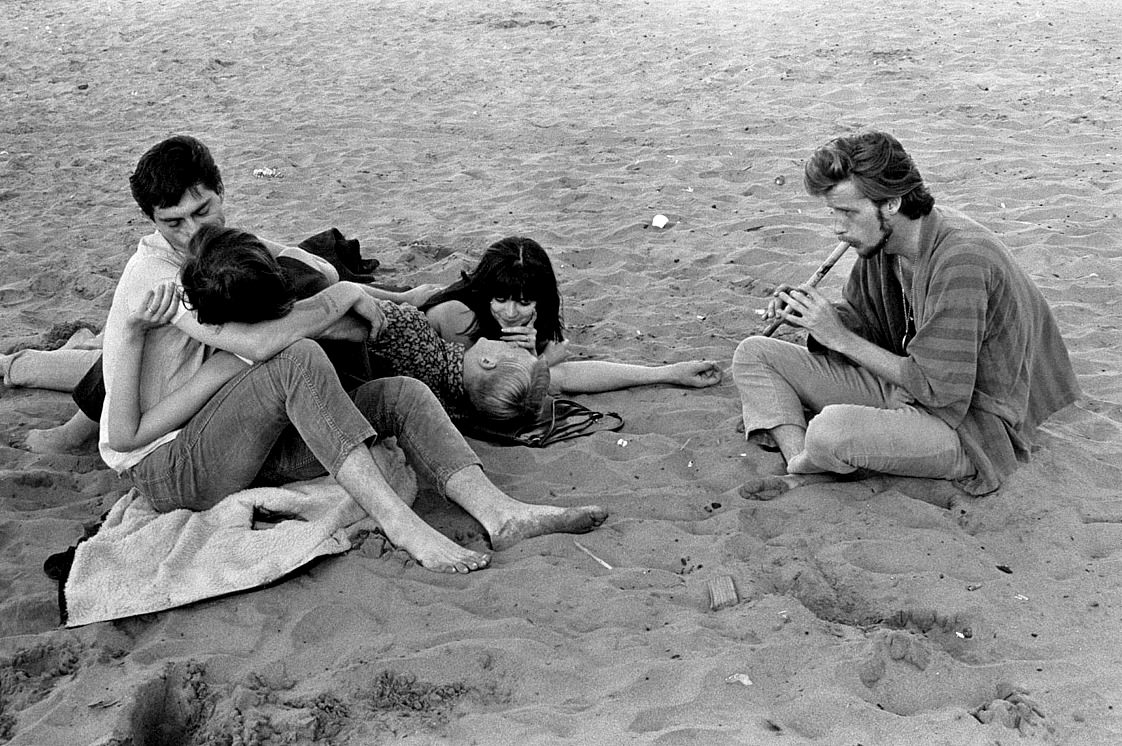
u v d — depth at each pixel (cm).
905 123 862
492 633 337
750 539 383
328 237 534
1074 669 312
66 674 331
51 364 505
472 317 464
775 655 321
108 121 964
